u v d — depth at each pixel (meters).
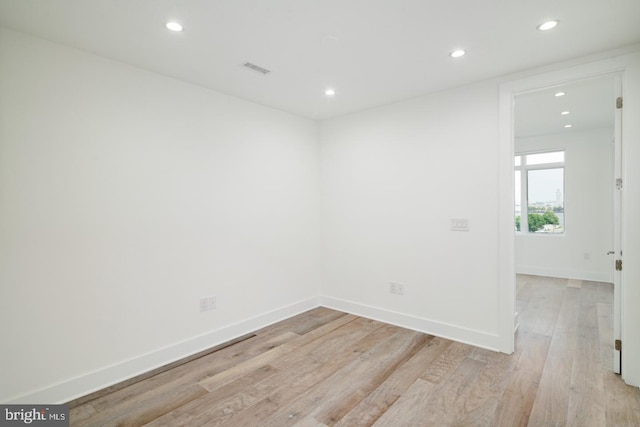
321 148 4.33
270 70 2.72
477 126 3.02
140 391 2.37
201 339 3.05
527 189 6.38
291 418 2.06
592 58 2.45
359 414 2.09
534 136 6.11
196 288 3.03
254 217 3.54
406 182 3.51
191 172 2.99
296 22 2.02
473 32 2.14
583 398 2.22
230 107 3.31
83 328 2.35
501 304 2.91
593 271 5.63
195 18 1.96
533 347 3.03
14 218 2.07
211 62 2.56
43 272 2.18
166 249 2.81
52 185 2.22
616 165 2.46
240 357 2.90
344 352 2.97
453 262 3.20
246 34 2.15
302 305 4.11
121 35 2.15
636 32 2.13
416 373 2.58
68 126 2.28
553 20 2.00
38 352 2.16
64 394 2.25
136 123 2.62
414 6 1.85
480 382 2.44
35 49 2.15
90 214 2.39
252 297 3.53
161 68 2.67
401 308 3.59
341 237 4.13
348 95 3.34
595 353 2.90
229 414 2.11
